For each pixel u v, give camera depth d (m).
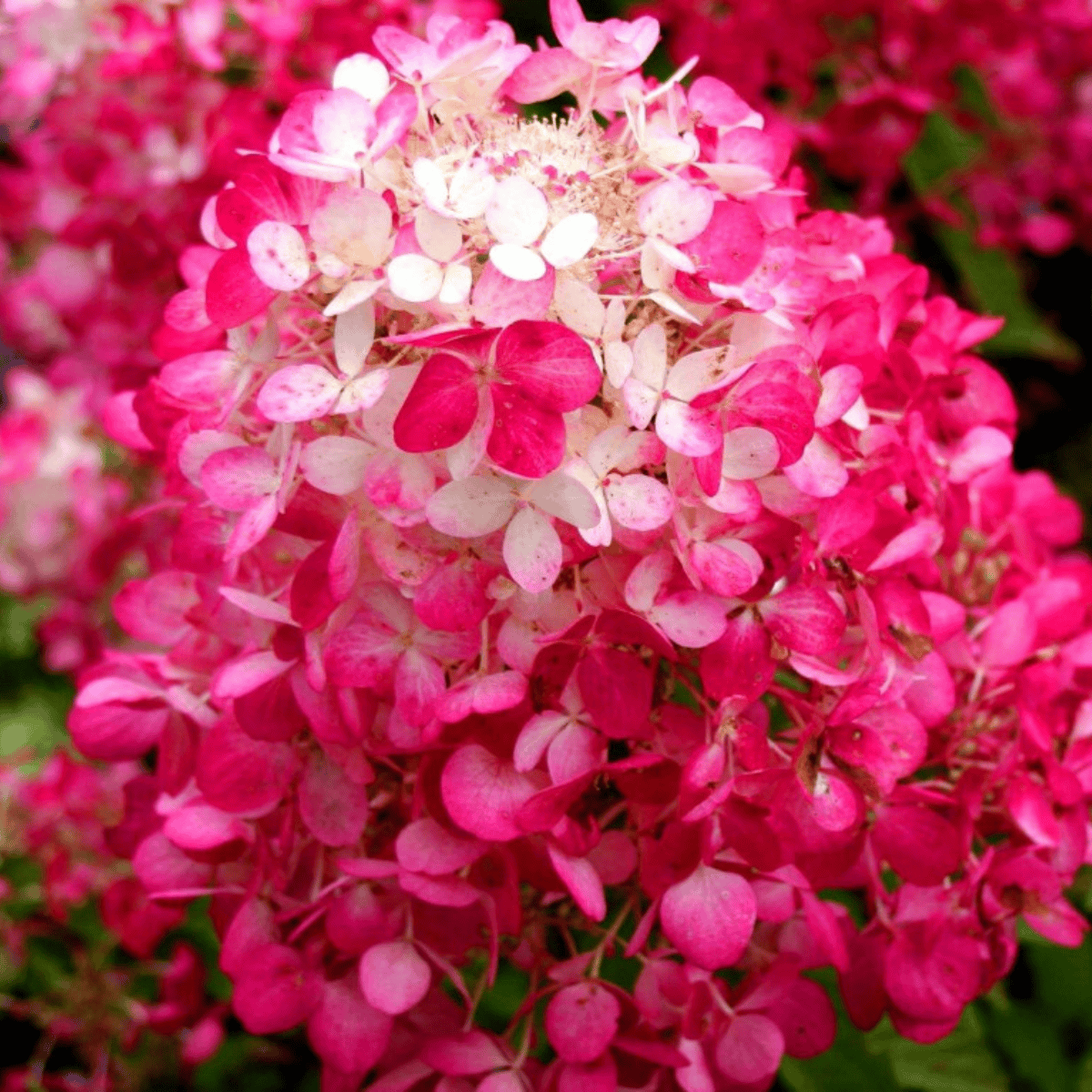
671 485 0.51
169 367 0.55
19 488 0.85
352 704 0.52
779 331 0.52
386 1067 0.55
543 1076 0.54
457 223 0.50
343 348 0.50
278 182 0.52
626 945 0.54
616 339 0.51
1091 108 0.91
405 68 0.53
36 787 0.76
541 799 0.51
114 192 0.71
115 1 0.70
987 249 0.89
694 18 0.77
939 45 0.78
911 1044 0.65
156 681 0.57
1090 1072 0.72
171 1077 0.74
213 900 0.57
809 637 0.51
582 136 0.55
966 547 0.60
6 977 0.75
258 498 0.52
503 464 0.50
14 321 0.88
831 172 0.80
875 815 0.54
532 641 0.51
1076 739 0.57
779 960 0.54
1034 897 0.55
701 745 0.52
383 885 0.54
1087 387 1.11
